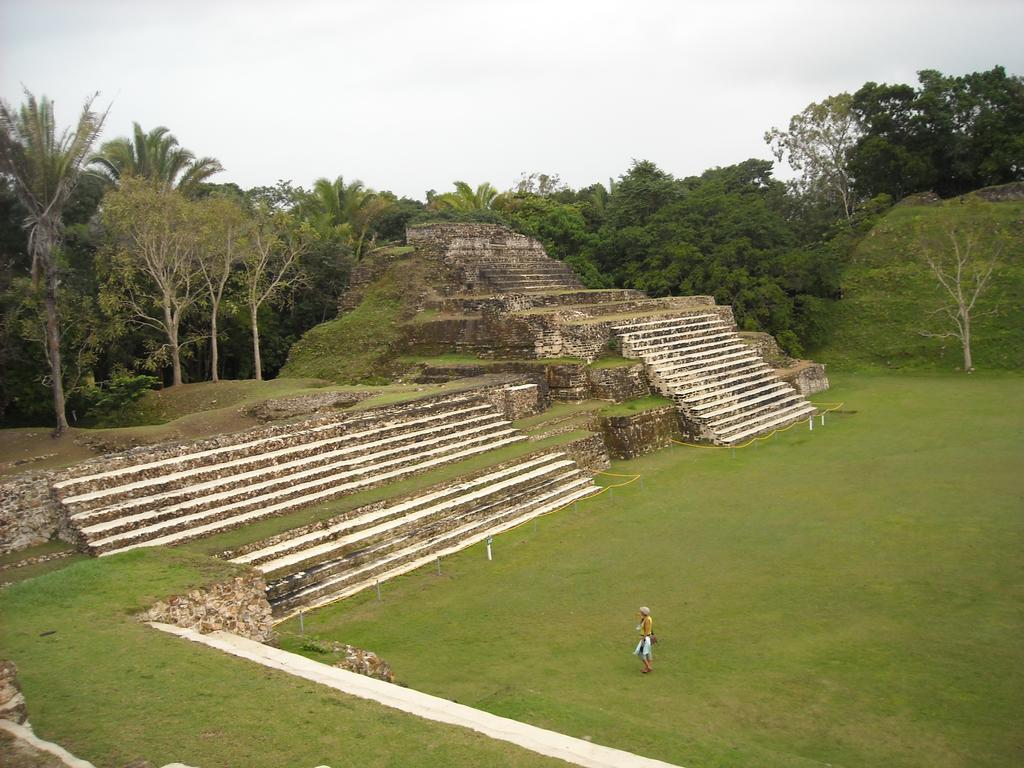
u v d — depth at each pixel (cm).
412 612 1326
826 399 3341
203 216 2873
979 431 2473
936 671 1016
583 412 2559
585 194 6200
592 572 1487
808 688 992
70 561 1362
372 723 758
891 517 1678
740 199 4641
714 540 1631
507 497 1878
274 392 2789
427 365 2964
